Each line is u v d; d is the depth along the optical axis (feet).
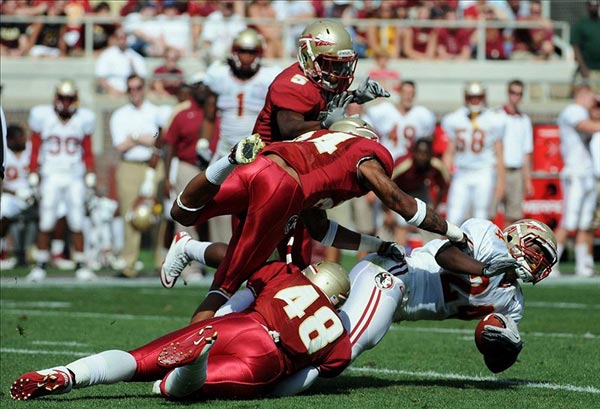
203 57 194.90
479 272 59.98
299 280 59.47
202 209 60.13
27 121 188.75
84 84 192.13
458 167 145.59
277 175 59.21
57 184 143.74
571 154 149.48
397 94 178.60
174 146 134.21
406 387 62.69
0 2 201.46
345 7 206.08
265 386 57.21
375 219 144.05
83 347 79.87
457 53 209.97
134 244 146.10
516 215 151.94
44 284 136.15
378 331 61.21
